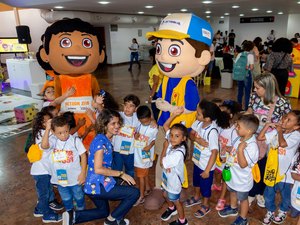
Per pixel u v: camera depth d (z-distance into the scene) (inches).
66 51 115.6
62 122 86.5
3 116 239.3
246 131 85.2
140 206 113.3
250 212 107.2
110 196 88.4
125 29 588.1
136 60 513.7
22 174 139.1
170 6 353.7
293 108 239.6
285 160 88.7
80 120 118.2
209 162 93.8
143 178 112.3
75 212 92.0
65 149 90.4
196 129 102.0
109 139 90.0
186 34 98.7
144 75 440.8
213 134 94.5
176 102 106.8
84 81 123.3
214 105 93.7
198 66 105.5
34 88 299.1
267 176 92.7
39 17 489.4
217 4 330.6
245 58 227.3
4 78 388.8
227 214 105.5
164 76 114.7
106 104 120.0
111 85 360.8
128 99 108.0
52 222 103.7
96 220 105.3
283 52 193.9
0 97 309.1
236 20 733.9
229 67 338.6
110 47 559.8
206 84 348.5
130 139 110.0
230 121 101.0
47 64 125.5
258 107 105.0
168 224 102.0
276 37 684.1
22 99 299.7
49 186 101.7
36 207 107.3
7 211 110.6
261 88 100.0
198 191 111.0
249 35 725.9
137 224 102.4
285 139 87.2
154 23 593.3
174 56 101.0
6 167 146.6
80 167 94.5
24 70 332.8
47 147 89.9
